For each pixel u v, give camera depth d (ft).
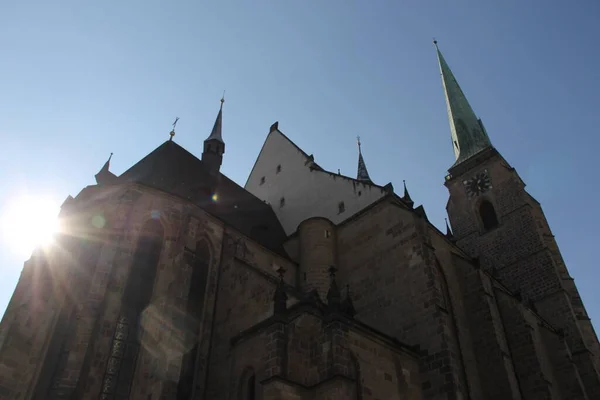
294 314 86.99
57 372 90.22
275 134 199.72
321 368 79.71
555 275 188.34
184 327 96.58
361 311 120.16
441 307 105.91
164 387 86.58
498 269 204.95
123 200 108.68
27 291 103.86
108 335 91.40
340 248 137.59
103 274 97.19
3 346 93.25
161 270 103.65
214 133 178.70
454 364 98.32
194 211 116.88
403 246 120.26
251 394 86.89
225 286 111.75
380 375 88.79
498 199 221.66
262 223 154.61
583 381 165.89
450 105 280.72
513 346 130.41
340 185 154.10
